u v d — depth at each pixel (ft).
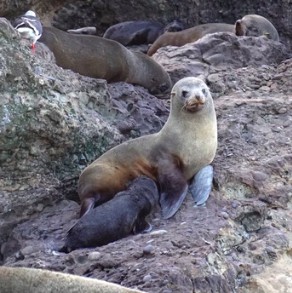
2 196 84.17
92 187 83.05
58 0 152.46
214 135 86.22
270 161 89.45
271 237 79.61
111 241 75.82
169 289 64.44
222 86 110.83
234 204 82.07
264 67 117.29
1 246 83.56
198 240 73.10
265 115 100.07
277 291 74.08
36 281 55.21
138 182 80.84
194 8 159.84
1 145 82.38
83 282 54.44
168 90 116.78
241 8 159.53
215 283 67.97
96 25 159.12
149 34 155.53
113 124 95.30
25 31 94.38
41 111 84.33
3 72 81.66
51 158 87.30
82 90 92.32
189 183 86.12
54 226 81.92
